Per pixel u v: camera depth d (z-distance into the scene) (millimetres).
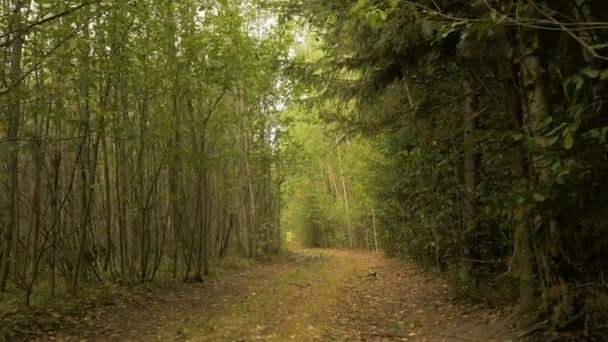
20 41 8875
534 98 5934
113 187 16594
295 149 24766
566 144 3932
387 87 9438
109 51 10688
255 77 16766
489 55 7188
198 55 13711
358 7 4309
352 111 10062
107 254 13688
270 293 13094
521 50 6086
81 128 10484
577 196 4887
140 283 13617
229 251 25453
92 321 9203
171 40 12836
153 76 12430
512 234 8648
